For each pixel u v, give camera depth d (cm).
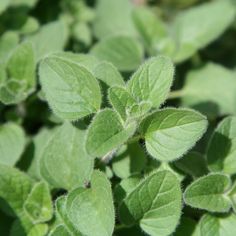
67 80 22
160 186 21
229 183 22
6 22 29
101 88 22
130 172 23
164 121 21
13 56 25
